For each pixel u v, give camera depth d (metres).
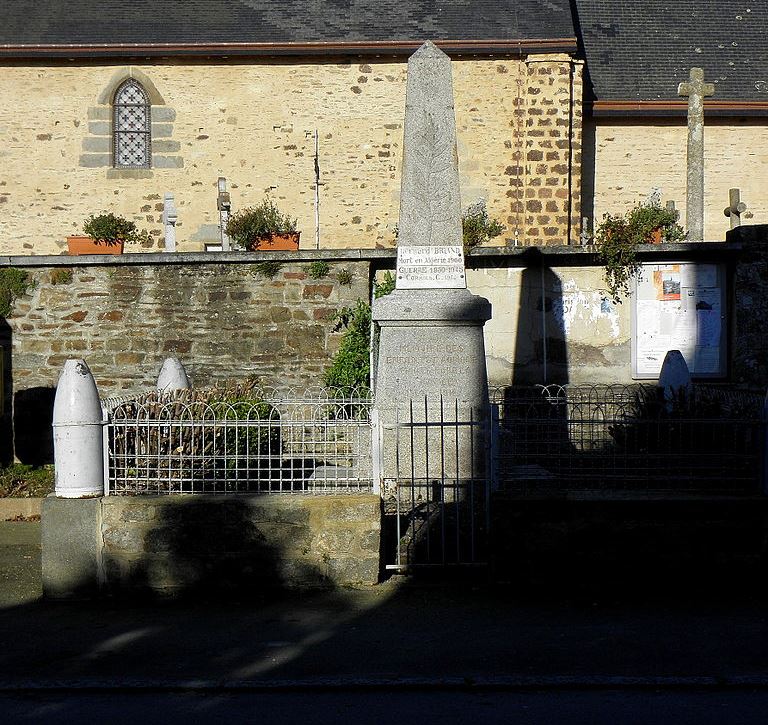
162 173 24.89
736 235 15.84
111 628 8.18
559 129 24.53
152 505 9.01
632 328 16.02
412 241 11.80
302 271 15.36
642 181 26.06
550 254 15.94
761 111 25.72
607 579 8.98
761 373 15.76
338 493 9.28
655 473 9.34
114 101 24.89
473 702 6.65
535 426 9.97
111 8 25.53
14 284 15.43
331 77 24.80
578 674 7.04
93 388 9.20
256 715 6.44
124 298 15.48
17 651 7.64
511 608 8.55
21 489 13.59
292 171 24.89
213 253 15.34
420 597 8.85
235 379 15.30
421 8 25.59
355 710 6.52
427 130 11.80
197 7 25.61
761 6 28.92
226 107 24.88
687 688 6.85
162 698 6.78
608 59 27.22
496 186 24.73
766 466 9.09
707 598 8.83
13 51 24.38
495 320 16.06
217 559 9.00
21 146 24.89
